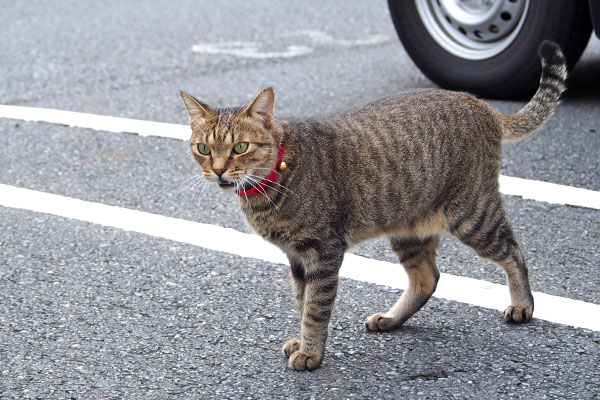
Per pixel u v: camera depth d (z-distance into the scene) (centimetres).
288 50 982
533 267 514
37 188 648
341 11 1147
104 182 657
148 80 888
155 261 537
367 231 455
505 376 407
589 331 445
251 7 1173
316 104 799
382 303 486
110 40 1030
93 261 538
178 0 1216
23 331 455
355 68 910
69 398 394
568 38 747
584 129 713
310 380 410
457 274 514
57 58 966
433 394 393
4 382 407
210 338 449
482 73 783
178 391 400
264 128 426
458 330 455
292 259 447
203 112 438
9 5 1202
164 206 616
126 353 434
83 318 469
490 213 466
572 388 394
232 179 426
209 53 975
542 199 601
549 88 494
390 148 449
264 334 454
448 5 793
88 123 773
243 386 405
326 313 424
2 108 816
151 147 720
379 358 429
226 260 538
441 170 456
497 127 478
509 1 758
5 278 516
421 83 850
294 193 423
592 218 572
